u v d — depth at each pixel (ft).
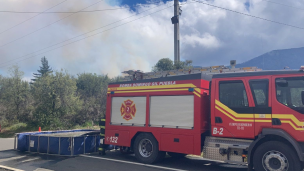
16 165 26.43
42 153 32.55
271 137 20.17
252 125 20.54
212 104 22.86
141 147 27.48
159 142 25.71
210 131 23.29
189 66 78.38
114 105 30.37
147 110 27.07
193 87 23.94
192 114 23.71
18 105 79.77
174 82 25.41
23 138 34.37
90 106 80.59
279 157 18.98
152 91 26.96
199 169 24.56
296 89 19.34
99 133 35.24
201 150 23.04
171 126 25.02
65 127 71.67
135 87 28.53
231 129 21.54
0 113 76.43
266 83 20.58
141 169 24.29
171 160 28.91
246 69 28.58
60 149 31.19
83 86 99.50
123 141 28.76
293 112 18.98
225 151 21.52
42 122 71.15
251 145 20.18
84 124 76.13
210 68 31.96
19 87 80.48
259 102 20.56
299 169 18.37
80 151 32.01
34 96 76.02
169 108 25.46
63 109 72.28
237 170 24.48
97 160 28.55
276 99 19.86
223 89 22.54
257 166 19.88
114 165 26.03
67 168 24.88
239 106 21.44
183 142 23.95
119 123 29.45
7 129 73.92
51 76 73.97
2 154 32.45
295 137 18.62
